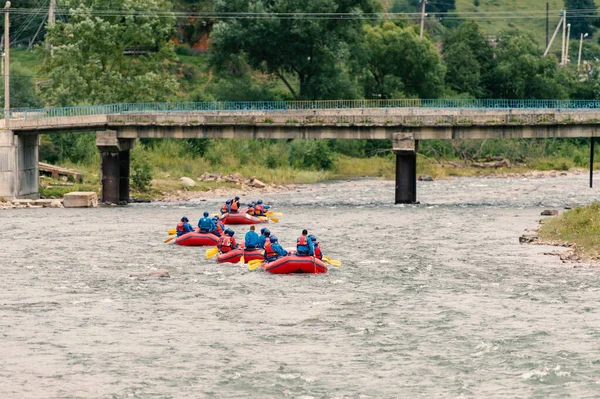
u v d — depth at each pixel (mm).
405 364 73875
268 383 69688
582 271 110812
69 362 74562
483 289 101438
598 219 141375
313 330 84000
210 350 77812
